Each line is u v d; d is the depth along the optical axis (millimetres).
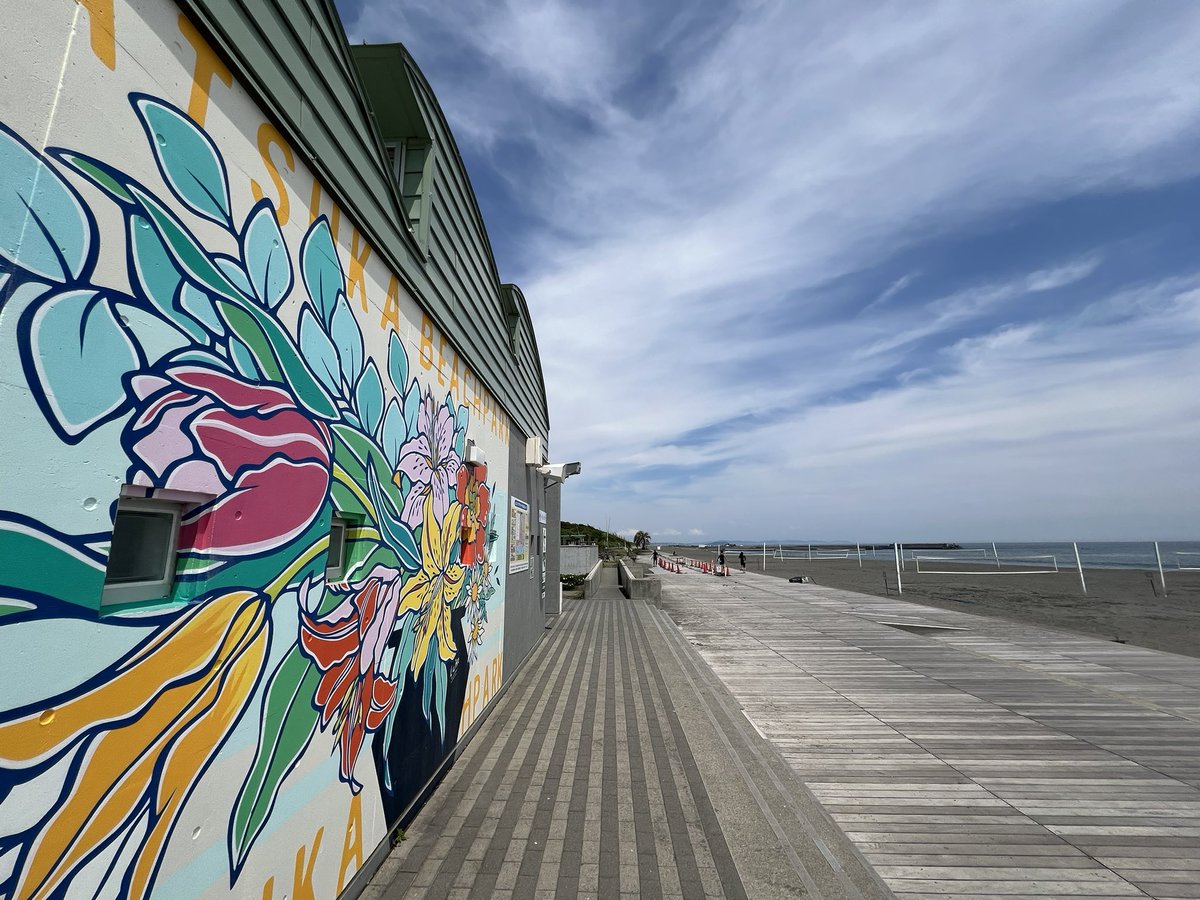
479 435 5195
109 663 1339
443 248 4094
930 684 7039
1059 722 5660
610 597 16891
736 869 3041
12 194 1108
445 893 2779
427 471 3701
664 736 5012
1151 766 4605
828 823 3570
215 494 1680
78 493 1241
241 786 1833
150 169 1458
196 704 1630
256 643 1901
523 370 7859
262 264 1934
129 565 1480
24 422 1129
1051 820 3750
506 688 6418
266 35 1963
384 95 3480
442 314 4020
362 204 2727
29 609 1143
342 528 2623
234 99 1806
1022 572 29203
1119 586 21438
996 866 3232
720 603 15656
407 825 3385
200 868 1645
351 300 2615
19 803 1119
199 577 1642
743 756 4566
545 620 11031
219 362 1704
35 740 1154
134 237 1401
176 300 1536
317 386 2291
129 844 1396
